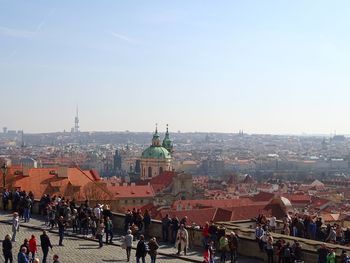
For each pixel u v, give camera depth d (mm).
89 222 76062
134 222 76375
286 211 124375
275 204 126500
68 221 79000
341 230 69688
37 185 139875
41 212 91562
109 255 65062
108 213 78000
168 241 73250
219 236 65875
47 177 144125
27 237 74062
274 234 66688
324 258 56031
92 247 69562
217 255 66250
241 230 69312
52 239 73875
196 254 66250
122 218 80562
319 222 69562
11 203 96750
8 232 77312
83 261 61594
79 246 70062
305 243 61375
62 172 145375
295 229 69875
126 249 62625
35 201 93938
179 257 64688
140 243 60375
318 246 60062
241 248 66000
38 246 68625
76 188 143000
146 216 76438
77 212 79562
